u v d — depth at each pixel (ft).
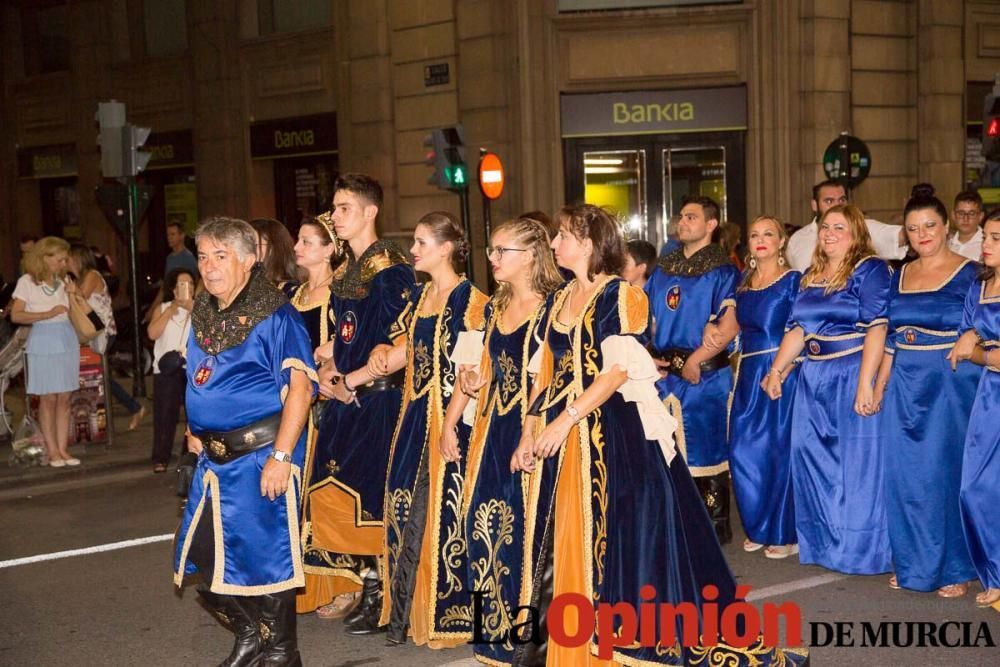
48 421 33.55
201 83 65.57
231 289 15.29
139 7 70.18
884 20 52.44
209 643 18.76
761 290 22.18
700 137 51.21
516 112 50.67
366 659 17.54
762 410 22.21
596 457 14.94
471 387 16.71
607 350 14.69
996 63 55.72
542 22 50.34
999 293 18.65
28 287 33.17
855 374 20.72
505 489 16.03
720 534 23.54
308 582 19.07
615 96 50.96
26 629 19.72
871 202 52.60
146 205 45.80
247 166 64.08
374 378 18.30
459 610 17.07
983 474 18.81
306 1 61.31
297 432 15.12
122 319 52.95
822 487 20.99
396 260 18.48
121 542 25.77
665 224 51.62
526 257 16.11
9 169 79.77
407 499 17.67
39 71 78.38
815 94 50.44
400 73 55.42
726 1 50.31
